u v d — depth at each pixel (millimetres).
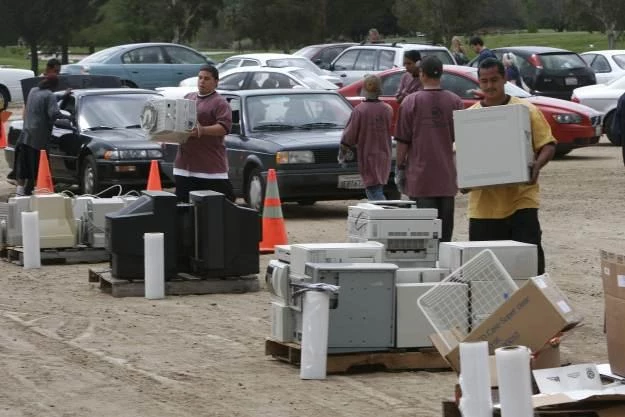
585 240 33781
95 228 31281
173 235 26688
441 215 24922
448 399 16625
